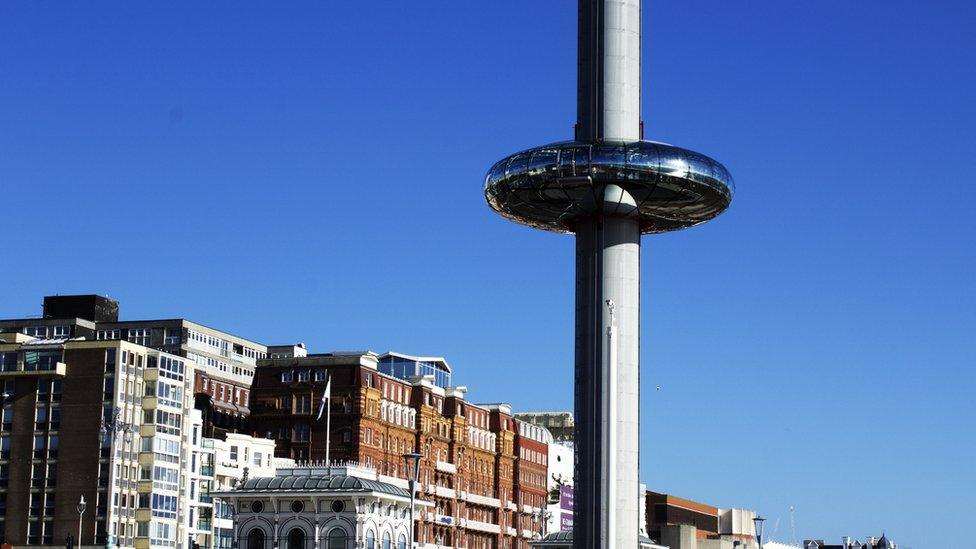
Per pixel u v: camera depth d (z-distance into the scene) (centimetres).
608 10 11775
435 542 19462
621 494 11075
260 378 18975
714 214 12369
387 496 13950
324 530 13750
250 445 18212
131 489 16500
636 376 11350
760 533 16362
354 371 18488
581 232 11781
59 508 16288
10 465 16562
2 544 16175
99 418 16400
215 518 17700
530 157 11625
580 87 11838
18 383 16762
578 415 11338
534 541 17975
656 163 11362
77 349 16675
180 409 17262
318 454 18425
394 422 19125
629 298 11506
